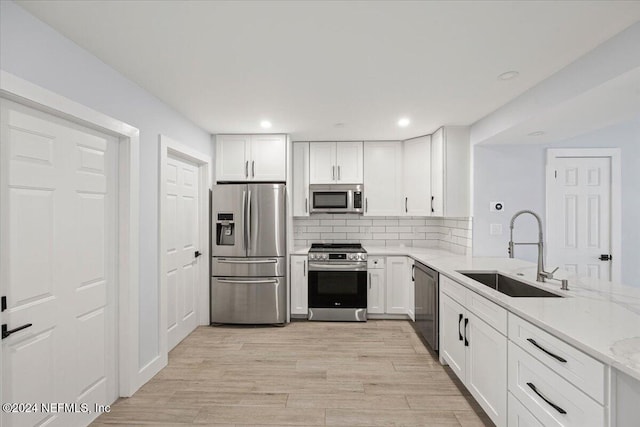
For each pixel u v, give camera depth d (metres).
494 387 1.79
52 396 1.67
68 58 1.69
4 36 1.36
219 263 3.63
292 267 3.86
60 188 1.72
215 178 3.78
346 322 3.80
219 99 2.60
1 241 1.42
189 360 2.80
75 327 1.83
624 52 1.61
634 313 1.48
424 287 3.11
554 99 2.11
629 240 3.27
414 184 3.93
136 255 2.26
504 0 1.39
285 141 3.75
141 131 2.36
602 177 3.30
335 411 2.08
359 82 2.26
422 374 2.56
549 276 2.14
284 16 1.50
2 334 1.41
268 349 3.03
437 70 2.07
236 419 2.00
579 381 1.18
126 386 2.21
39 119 1.60
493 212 3.33
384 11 1.47
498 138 3.03
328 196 4.07
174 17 1.51
